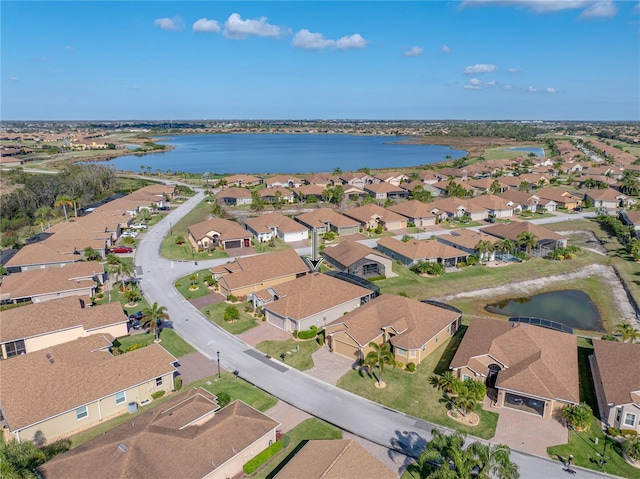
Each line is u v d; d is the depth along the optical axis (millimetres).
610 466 35312
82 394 40094
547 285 78062
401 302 56562
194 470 31203
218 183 168500
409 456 36188
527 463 35312
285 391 45219
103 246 88000
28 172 190125
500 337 48312
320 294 61500
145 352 45938
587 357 52375
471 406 40656
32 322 53469
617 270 84062
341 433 38906
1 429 39188
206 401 38719
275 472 34406
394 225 113000
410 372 48750
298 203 140875
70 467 30797
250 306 65250
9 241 97625
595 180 166250
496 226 102875
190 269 82500
